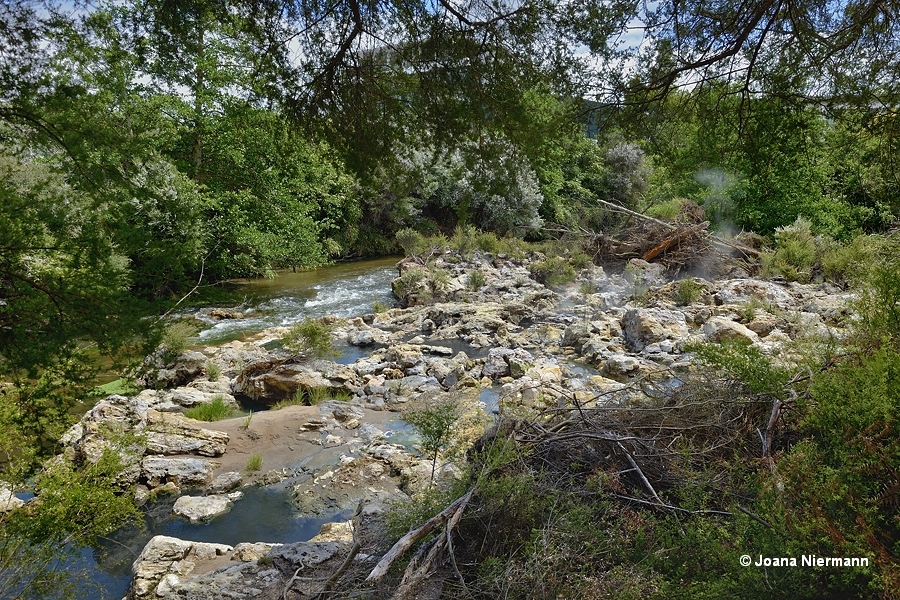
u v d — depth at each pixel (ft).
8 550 9.96
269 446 21.48
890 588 6.05
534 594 8.45
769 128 9.92
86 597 12.98
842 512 7.18
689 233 57.11
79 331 6.79
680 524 9.25
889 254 12.53
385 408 25.79
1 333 6.41
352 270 70.74
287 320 44.21
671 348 31.68
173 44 7.73
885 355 7.73
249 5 7.88
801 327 30.96
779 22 8.94
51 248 6.48
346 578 10.19
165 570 13.26
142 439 14.98
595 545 9.31
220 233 50.67
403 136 9.22
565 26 8.43
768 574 7.23
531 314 43.78
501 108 8.85
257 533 15.98
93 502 11.39
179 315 29.63
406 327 42.22
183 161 48.29
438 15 8.10
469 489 11.16
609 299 47.24
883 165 11.73
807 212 53.01
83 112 6.64
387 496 14.53
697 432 12.32
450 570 9.51
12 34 6.23
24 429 8.22
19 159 6.75
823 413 8.24
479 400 26.09
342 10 8.05
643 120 10.03
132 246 7.17
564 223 86.89
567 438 12.75
